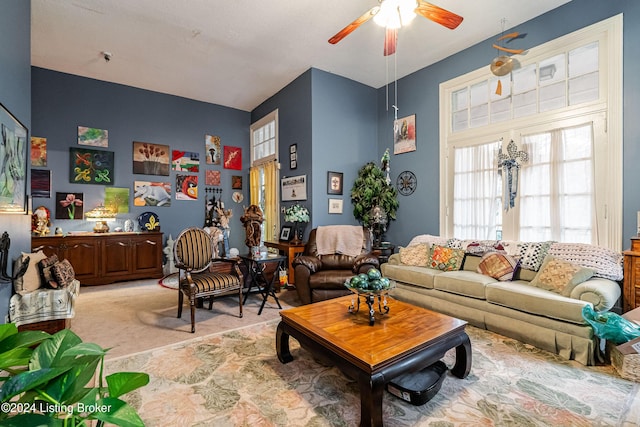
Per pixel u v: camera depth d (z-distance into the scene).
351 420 1.72
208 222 6.15
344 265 4.16
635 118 2.90
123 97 5.41
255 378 2.15
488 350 2.57
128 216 5.41
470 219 4.18
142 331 2.98
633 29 2.90
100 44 4.12
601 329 2.27
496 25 3.68
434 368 2.13
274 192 5.68
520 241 3.61
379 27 3.72
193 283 3.12
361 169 5.21
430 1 3.24
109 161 5.28
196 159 6.12
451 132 4.41
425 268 3.76
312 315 2.33
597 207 3.12
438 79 4.55
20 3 2.49
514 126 3.74
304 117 4.93
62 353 0.80
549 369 2.26
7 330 0.84
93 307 3.72
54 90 4.88
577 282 2.57
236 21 3.62
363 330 2.05
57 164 4.88
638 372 2.07
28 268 2.51
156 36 3.93
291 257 4.62
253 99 6.11
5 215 2.14
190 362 2.38
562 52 3.35
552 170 3.43
